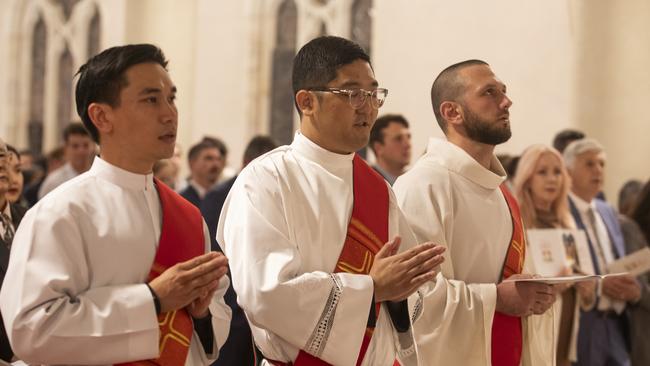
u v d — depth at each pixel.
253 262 2.96
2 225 3.93
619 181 9.50
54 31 13.90
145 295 2.67
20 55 14.18
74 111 13.82
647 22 9.44
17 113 14.15
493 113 4.03
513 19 9.89
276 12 12.13
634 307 5.84
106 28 13.04
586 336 5.70
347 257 3.14
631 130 9.47
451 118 4.13
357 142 3.19
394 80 10.57
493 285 3.92
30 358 2.64
